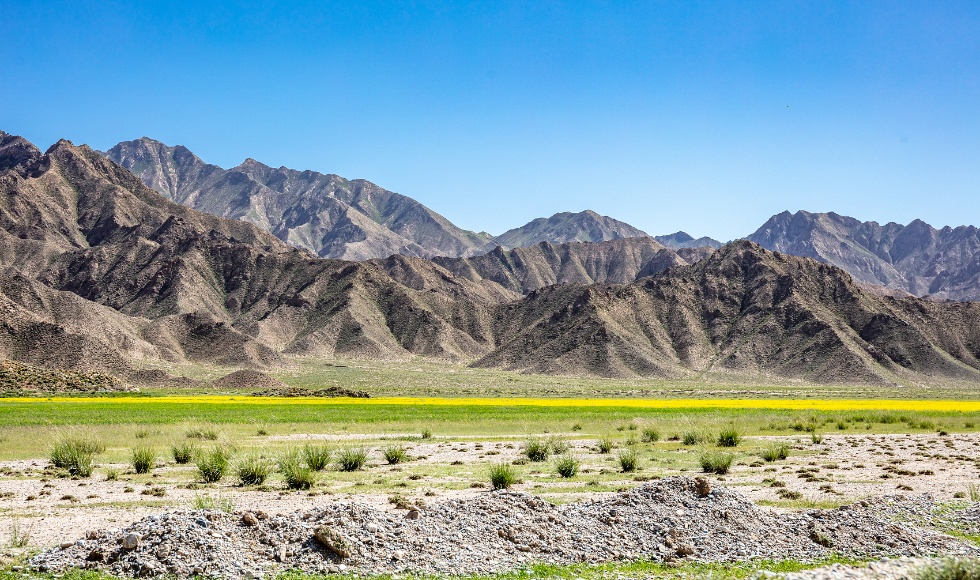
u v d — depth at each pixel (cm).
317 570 1391
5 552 1535
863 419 5491
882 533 1681
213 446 3591
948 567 1230
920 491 2419
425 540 1538
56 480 2666
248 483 2561
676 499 1812
